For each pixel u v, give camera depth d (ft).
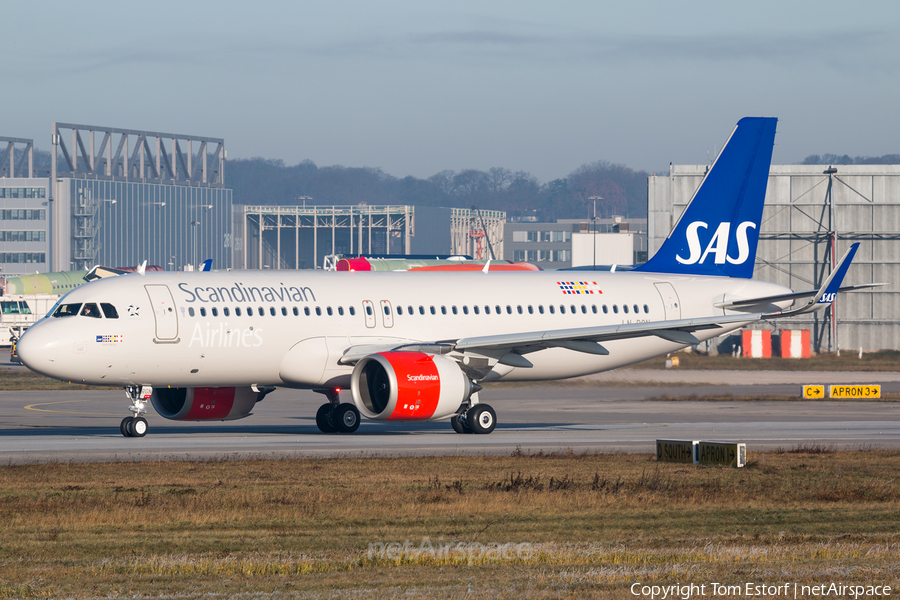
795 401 654.94
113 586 172.24
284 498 261.24
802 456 359.05
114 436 438.40
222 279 441.27
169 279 432.25
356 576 179.63
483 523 233.14
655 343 515.50
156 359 419.54
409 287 471.21
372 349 439.22
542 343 441.27
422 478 300.81
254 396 470.80
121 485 284.41
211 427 502.38
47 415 583.58
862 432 458.50
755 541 212.02
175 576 179.73
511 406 620.49
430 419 422.82
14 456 353.92
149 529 224.53
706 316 522.47
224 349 427.74
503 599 163.12
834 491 278.67
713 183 539.29
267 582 175.01
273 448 382.42
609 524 232.53
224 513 241.76
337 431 465.88
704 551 198.80
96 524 229.86
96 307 414.00
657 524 232.73
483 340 435.53
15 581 176.04
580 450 380.78
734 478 305.73
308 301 445.78
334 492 271.49
